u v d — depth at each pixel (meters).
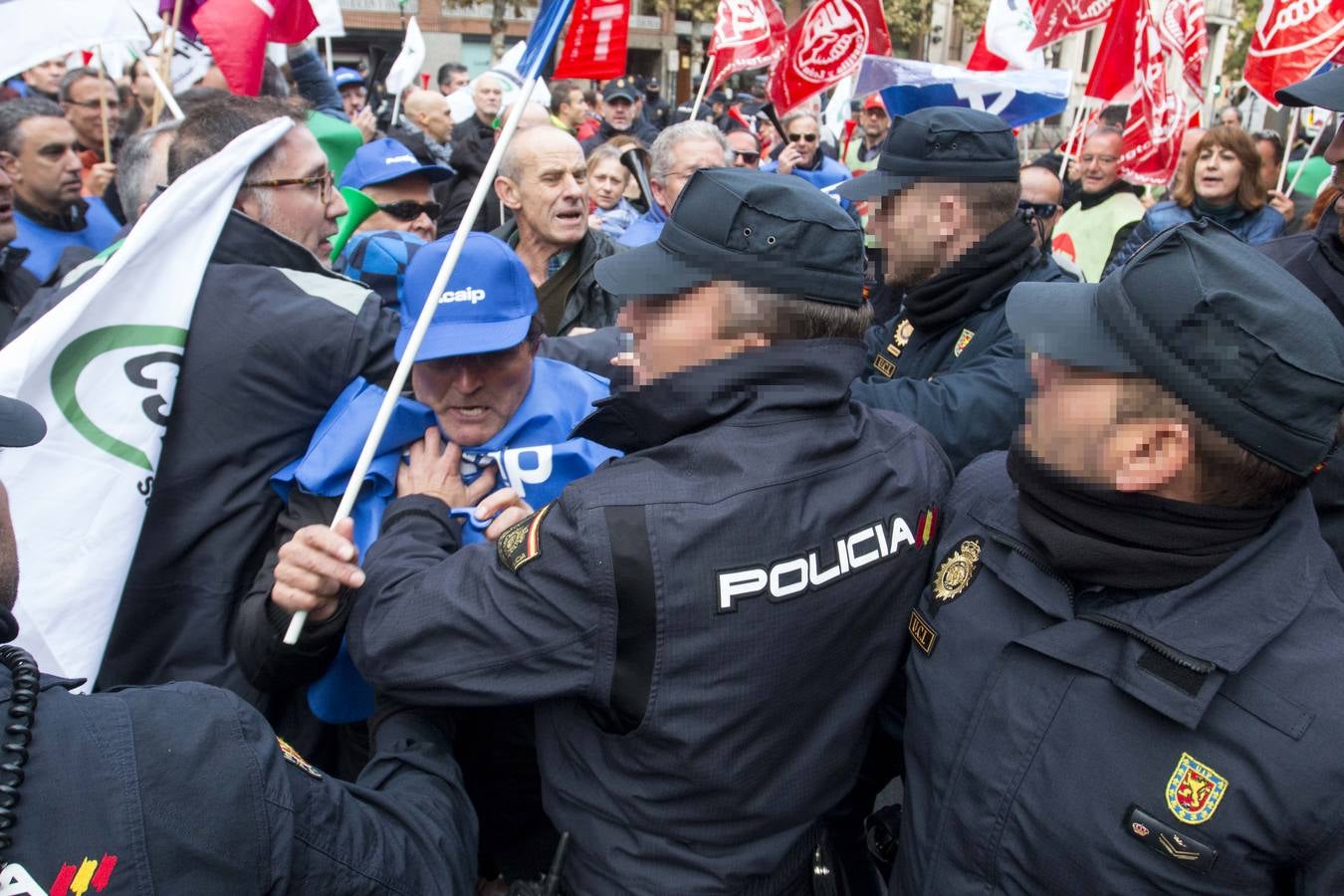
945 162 2.24
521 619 1.25
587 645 1.23
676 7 22.62
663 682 1.22
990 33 5.03
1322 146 6.53
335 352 1.75
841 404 1.37
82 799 0.93
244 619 1.52
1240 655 1.04
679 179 3.79
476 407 1.67
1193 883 1.05
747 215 1.24
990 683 1.21
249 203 1.96
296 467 1.72
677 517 1.21
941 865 1.24
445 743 1.50
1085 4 4.63
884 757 1.68
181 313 1.73
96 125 4.90
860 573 1.31
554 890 1.41
